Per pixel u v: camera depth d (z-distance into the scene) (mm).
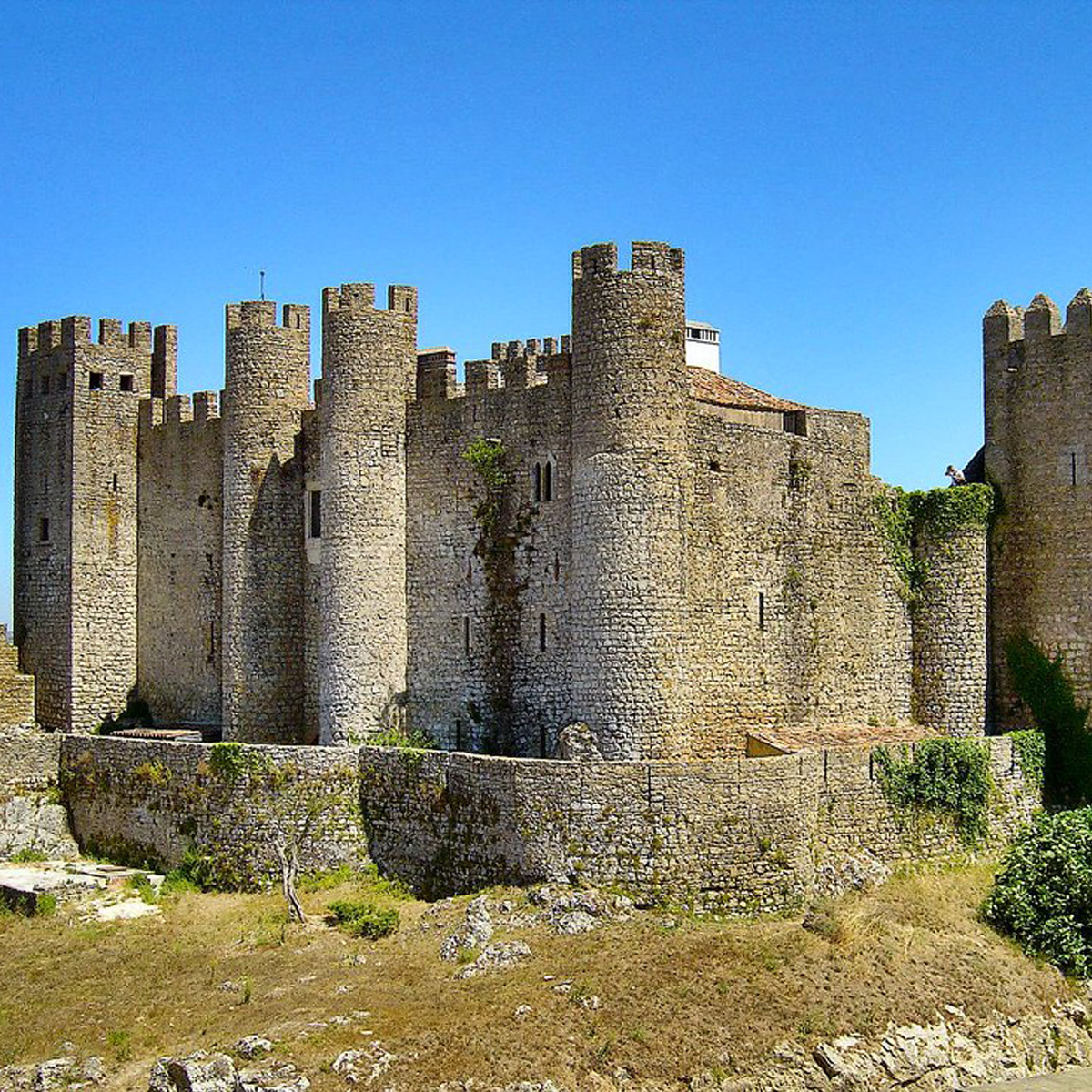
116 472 70062
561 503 53812
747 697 54688
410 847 51688
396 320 58094
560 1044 36625
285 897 51781
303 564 61562
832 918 44344
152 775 58281
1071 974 45031
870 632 59062
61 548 69250
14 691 68375
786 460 56906
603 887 45938
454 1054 35969
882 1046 39000
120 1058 38031
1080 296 57562
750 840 46344
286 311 62094
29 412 71562
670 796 46062
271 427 61562
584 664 50531
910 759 51719
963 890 49594
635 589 49969
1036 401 58406
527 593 54688
